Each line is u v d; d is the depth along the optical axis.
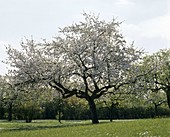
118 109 102.25
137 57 48.28
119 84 47.47
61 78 46.97
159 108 101.12
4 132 34.94
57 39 48.59
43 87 48.56
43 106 102.00
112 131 25.39
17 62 46.59
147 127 25.77
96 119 45.62
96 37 46.34
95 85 46.38
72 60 46.84
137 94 49.91
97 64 44.56
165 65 72.31
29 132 31.36
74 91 46.22
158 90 76.06
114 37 48.69
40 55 48.59
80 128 30.48
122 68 46.56
